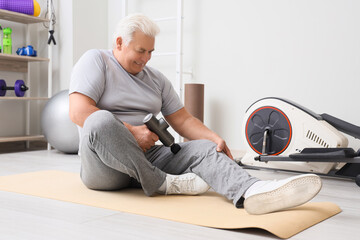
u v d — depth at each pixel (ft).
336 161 6.59
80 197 5.43
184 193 5.52
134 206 4.96
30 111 13.76
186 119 6.25
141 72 5.97
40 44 13.78
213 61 12.31
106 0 14.23
